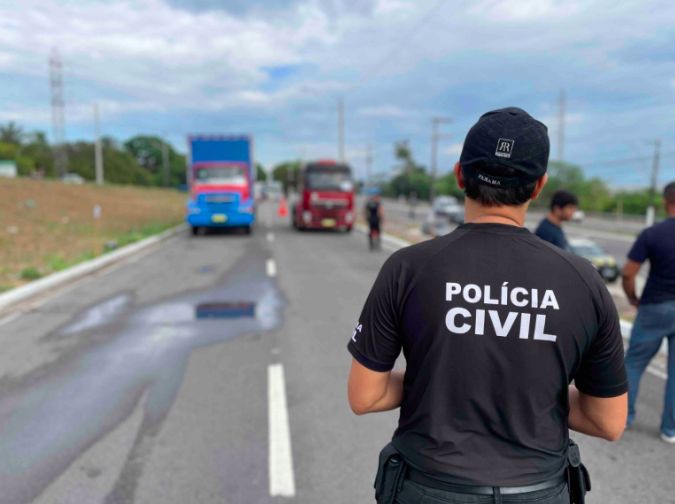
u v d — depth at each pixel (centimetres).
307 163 2189
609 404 127
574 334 120
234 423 395
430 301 122
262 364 529
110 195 3403
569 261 124
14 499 298
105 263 1241
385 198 10150
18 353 566
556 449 124
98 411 417
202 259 1322
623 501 296
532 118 129
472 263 123
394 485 130
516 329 119
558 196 436
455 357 121
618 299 884
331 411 416
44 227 1769
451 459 121
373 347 129
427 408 124
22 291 851
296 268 1180
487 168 126
